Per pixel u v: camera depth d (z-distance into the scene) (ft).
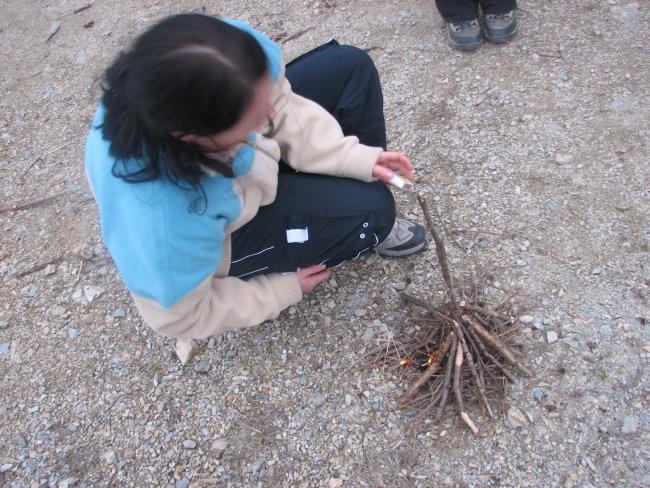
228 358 6.42
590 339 5.89
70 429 6.18
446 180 7.50
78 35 11.33
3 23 12.05
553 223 6.84
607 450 5.23
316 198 5.48
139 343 6.73
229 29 3.38
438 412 5.57
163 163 3.68
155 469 5.79
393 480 5.36
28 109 10.15
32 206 8.56
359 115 6.32
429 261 6.77
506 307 6.20
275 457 5.68
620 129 7.55
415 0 10.11
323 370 6.15
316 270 5.80
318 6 10.52
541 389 5.64
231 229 4.82
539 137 7.70
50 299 7.37
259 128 3.75
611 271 6.34
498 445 5.39
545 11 9.26
